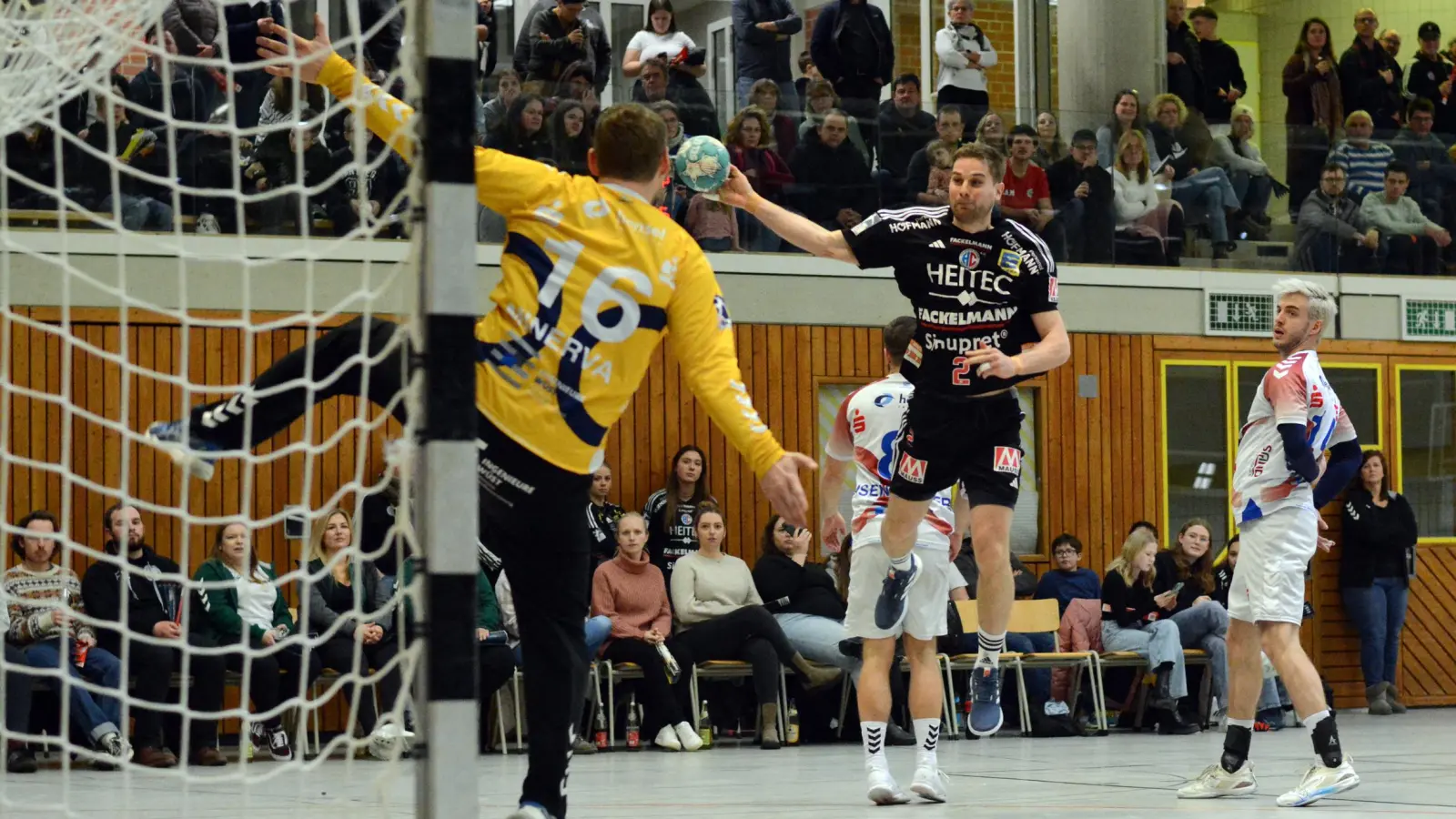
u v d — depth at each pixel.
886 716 10.51
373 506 16.62
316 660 15.41
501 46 20.09
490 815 9.33
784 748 16.55
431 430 5.00
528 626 6.33
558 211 6.02
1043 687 18.39
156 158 16.22
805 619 17.28
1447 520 22.77
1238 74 25.19
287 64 5.76
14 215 16.14
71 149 15.92
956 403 9.25
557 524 6.17
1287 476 10.55
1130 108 21.39
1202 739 17.50
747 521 19.62
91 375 16.70
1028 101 27.28
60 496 16.72
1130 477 21.36
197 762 14.35
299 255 5.63
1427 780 11.84
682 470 18.33
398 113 5.73
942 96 22.06
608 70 19.22
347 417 17.48
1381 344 22.53
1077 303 21.12
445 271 5.04
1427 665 22.47
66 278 6.03
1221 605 19.06
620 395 6.14
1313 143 22.41
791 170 19.23
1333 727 10.20
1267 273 22.06
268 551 17.12
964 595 18.12
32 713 14.85
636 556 16.88
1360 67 24.47
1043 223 20.97
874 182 19.44
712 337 6.21
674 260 6.14
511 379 6.00
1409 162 22.77
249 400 5.79
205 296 16.77
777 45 20.03
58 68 6.19
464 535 4.99
